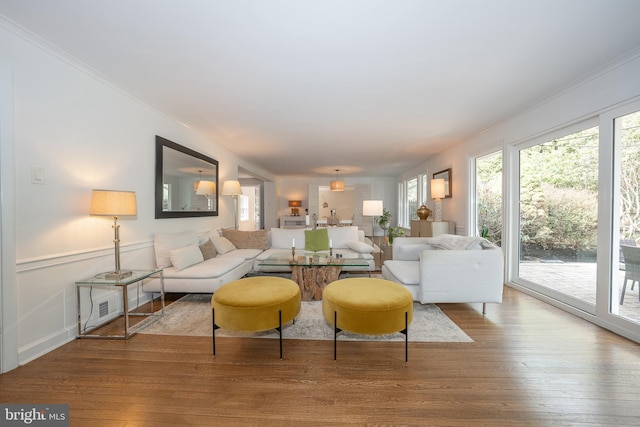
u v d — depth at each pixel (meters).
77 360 1.83
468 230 4.45
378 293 1.99
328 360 1.84
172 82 2.47
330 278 3.12
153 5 1.52
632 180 2.13
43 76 1.91
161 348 2.00
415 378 1.64
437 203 5.66
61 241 2.05
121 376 1.66
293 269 3.15
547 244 2.98
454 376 1.66
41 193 1.90
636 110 2.03
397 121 3.58
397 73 2.32
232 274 3.18
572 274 2.69
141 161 2.92
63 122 2.06
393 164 7.00
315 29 1.74
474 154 4.29
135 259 2.84
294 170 8.06
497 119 3.50
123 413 1.36
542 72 2.30
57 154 2.02
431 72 2.30
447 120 3.53
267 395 1.49
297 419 1.33
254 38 1.83
